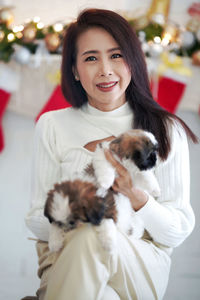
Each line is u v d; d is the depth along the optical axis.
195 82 3.71
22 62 3.72
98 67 2.18
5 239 4.07
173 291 3.75
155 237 2.06
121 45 2.16
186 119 3.95
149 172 1.82
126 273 1.84
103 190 1.73
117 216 1.81
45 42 3.71
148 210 1.96
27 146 4.12
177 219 2.07
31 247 4.02
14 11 4.15
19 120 4.10
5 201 4.12
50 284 1.76
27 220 2.21
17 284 3.88
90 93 2.24
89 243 1.72
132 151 1.74
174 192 2.17
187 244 3.85
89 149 2.23
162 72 3.62
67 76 2.42
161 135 2.18
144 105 2.28
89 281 1.69
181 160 2.22
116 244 1.74
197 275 3.79
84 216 1.62
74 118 2.37
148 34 3.60
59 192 1.68
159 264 1.99
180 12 3.97
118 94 2.22
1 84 3.82
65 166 2.23
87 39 2.19
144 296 1.89
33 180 2.34
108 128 2.26
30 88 3.88
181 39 3.65
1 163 4.13
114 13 2.22
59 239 1.81
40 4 4.13
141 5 4.02
